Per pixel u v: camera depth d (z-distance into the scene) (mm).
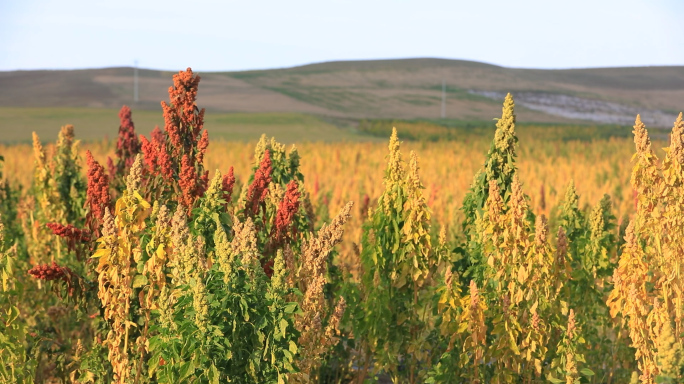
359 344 8141
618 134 72688
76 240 6844
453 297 6945
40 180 9969
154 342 5473
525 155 42031
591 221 8422
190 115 7512
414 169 7539
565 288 7387
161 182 7242
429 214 7551
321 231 6723
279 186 8195
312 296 6180
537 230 6887
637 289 6684
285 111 119750
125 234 6207
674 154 6625
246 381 5465
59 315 8328
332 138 66938
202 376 5336
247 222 5941
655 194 6715
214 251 6531
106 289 6262
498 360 6934
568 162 37500
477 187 7656
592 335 8203
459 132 74188
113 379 6727
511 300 6988
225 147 38938
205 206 6801
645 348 6473
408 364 7902
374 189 17625
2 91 144375
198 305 5148
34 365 6637
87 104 130125
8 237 8273
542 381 6973
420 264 7625
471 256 7535
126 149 9570
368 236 7777
